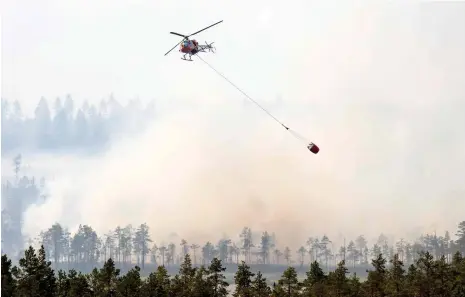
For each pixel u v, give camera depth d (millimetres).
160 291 53719
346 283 58469
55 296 49594
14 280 47188
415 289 55688
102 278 52312
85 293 51125
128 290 51781
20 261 47688
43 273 47844
